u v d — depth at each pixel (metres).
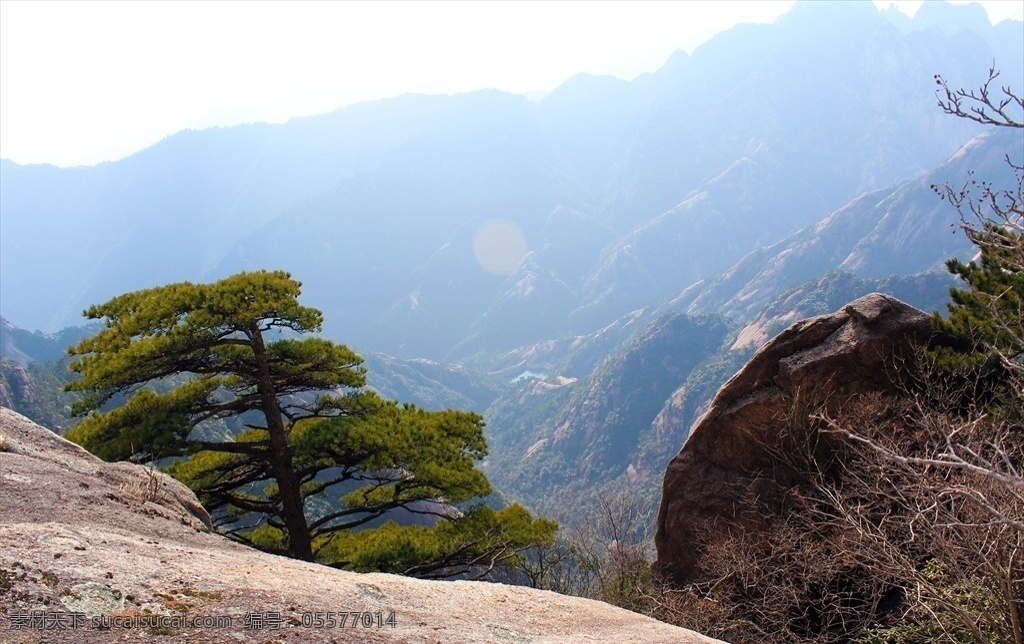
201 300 11.78
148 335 11.88
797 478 10.73
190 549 4.88
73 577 3.68
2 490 5.26
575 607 5.40
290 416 13.77
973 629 5.39
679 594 10.27
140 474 6.99
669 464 12.09
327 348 13.45
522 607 5.17
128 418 12.18
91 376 11.55
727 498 11.24
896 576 6.46
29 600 3.39
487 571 13.12
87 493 5.71
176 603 3.75
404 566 12.71
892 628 7.34
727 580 10.22
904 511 7.13
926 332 10.53
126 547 4.43
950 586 6.42
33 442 6.84
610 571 12.75
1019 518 4.85
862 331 10.66
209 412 12.81
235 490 14.87
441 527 14.18
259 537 14.51
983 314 9.57
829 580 8.52
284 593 4.25
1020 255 5.06
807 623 8.89
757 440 11.14
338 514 13.81
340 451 12.84
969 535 5.21
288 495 12.55
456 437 13.98
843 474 9.84
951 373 9.51
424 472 12.66
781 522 9.80
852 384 10.53
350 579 4.93
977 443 5.42
